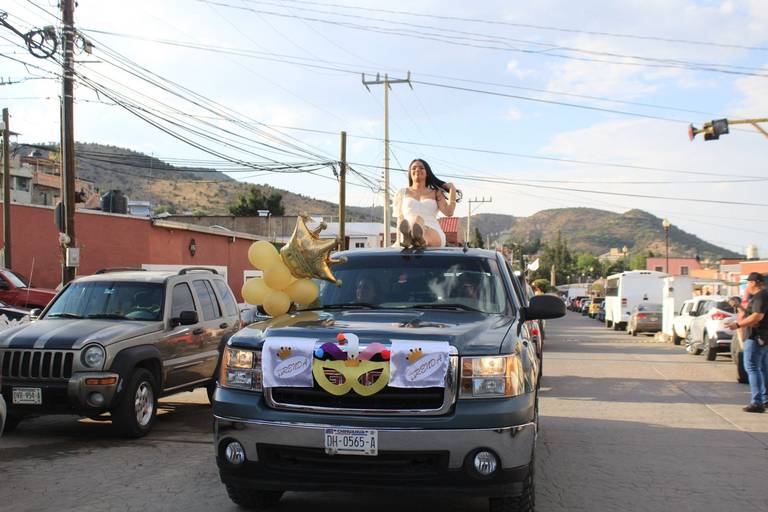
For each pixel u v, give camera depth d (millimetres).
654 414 10078
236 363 4867
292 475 4555
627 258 165375
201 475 6516
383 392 4520
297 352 4633
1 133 28797
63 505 5582
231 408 4695
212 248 31172
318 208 131250
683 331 22453
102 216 25641
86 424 9148
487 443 4379
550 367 16359
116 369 7961
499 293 5969
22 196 55562
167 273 9844
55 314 9195
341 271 6320
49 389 7859
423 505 5605
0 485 6168
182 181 141000
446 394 4469
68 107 16875
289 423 4496
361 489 4484
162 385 8844
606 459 7332
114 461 7082
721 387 12977
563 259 140250
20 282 19969
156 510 5449
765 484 6402
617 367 16375
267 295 6207
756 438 8430
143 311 9094
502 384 4555
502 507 4820
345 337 4621
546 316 5789
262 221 54594
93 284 9477
